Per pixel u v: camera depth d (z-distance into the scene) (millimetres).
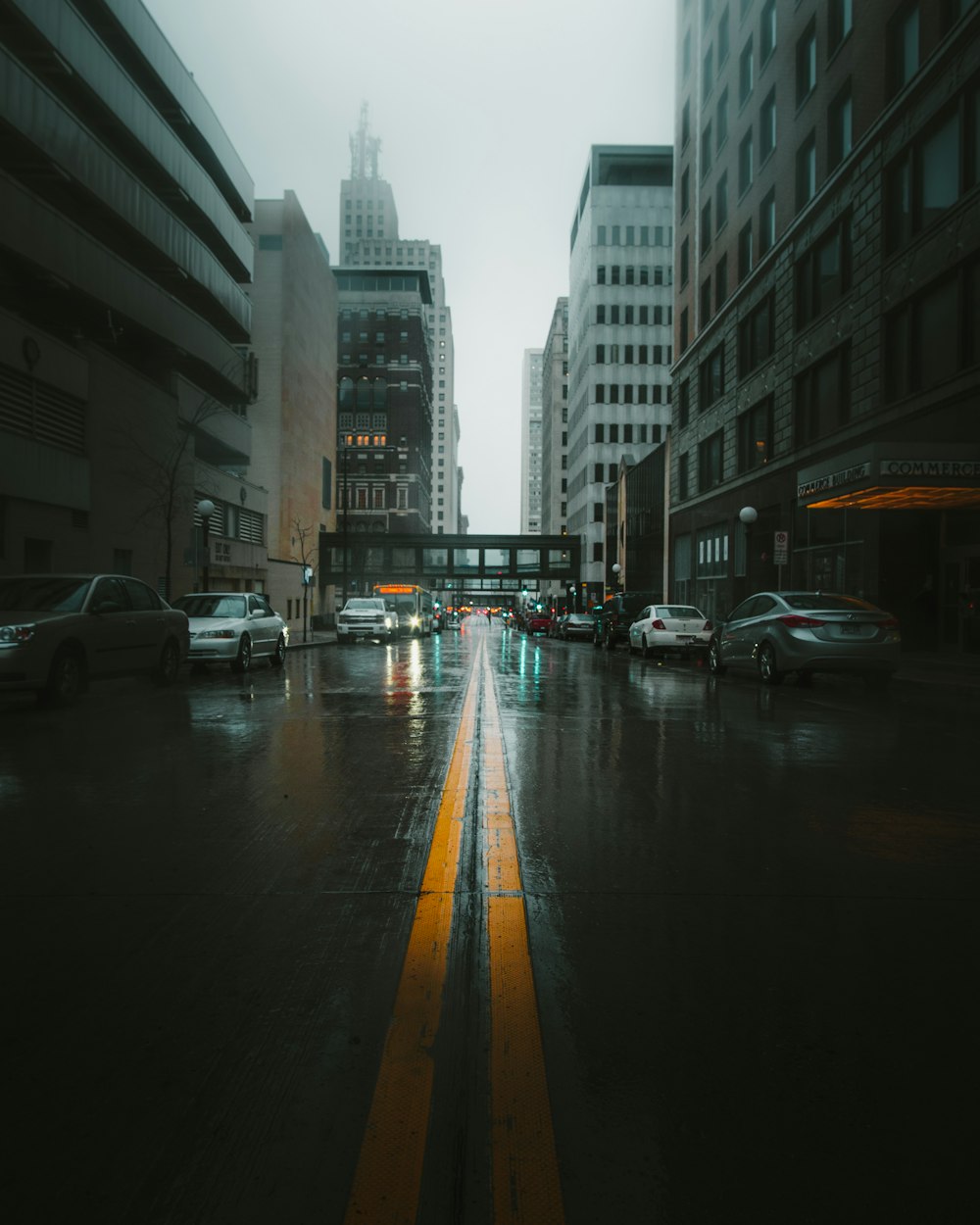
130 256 30016
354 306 131750
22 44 22281
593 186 84375
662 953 3303
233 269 40312
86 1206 1889
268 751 7867
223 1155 2064
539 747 8211
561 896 3955
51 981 3021
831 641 13664
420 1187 1951
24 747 8000
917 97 20031
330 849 4691
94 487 25219
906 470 17062
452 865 4398
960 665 17500
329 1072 2434
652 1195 1938
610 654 28250
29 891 3973
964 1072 2469
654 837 4973
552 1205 1896
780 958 3254
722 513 34719
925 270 19734
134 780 6504
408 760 7430
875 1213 1892
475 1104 2279
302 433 63062
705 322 37875
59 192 24625
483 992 2951
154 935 3449
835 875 4266
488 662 22375
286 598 54062
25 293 24406
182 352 31734
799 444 27234
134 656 12555
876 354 22000
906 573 21438
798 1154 2088
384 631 34875
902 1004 2896
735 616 16484
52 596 11586
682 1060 2518
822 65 25328
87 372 24688
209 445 38719
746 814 5520
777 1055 2549
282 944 3367
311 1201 1907
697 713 10914
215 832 5023
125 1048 2564
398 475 129625
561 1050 2568
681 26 42281
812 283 26328
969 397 18172
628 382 83750
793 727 9609
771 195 30078
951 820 5367
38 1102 2283
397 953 3287
